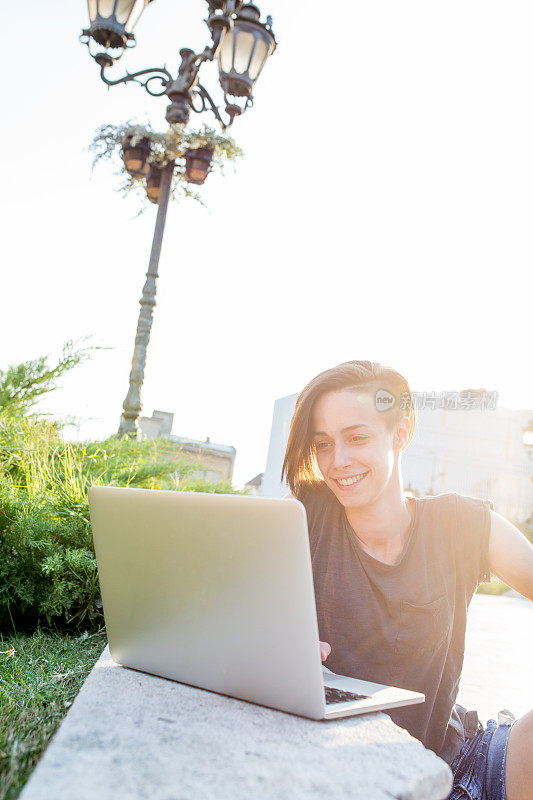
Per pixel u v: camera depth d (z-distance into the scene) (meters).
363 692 1.31
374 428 1.70
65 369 4.48
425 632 1.59
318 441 1.77
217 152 6.72
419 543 1.68
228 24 5.42
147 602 1.40
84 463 4.07
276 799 0.82
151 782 0.84
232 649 1.25
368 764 0.97
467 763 1.52
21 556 2.76
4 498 2.88
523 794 1.40
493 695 3.04
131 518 1.39
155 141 6.61
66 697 1.77
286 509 1.13
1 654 2.24
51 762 0.88
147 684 1.33
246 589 1.21
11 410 4.27
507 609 6.50
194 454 5.60
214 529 1.24
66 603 2.72
